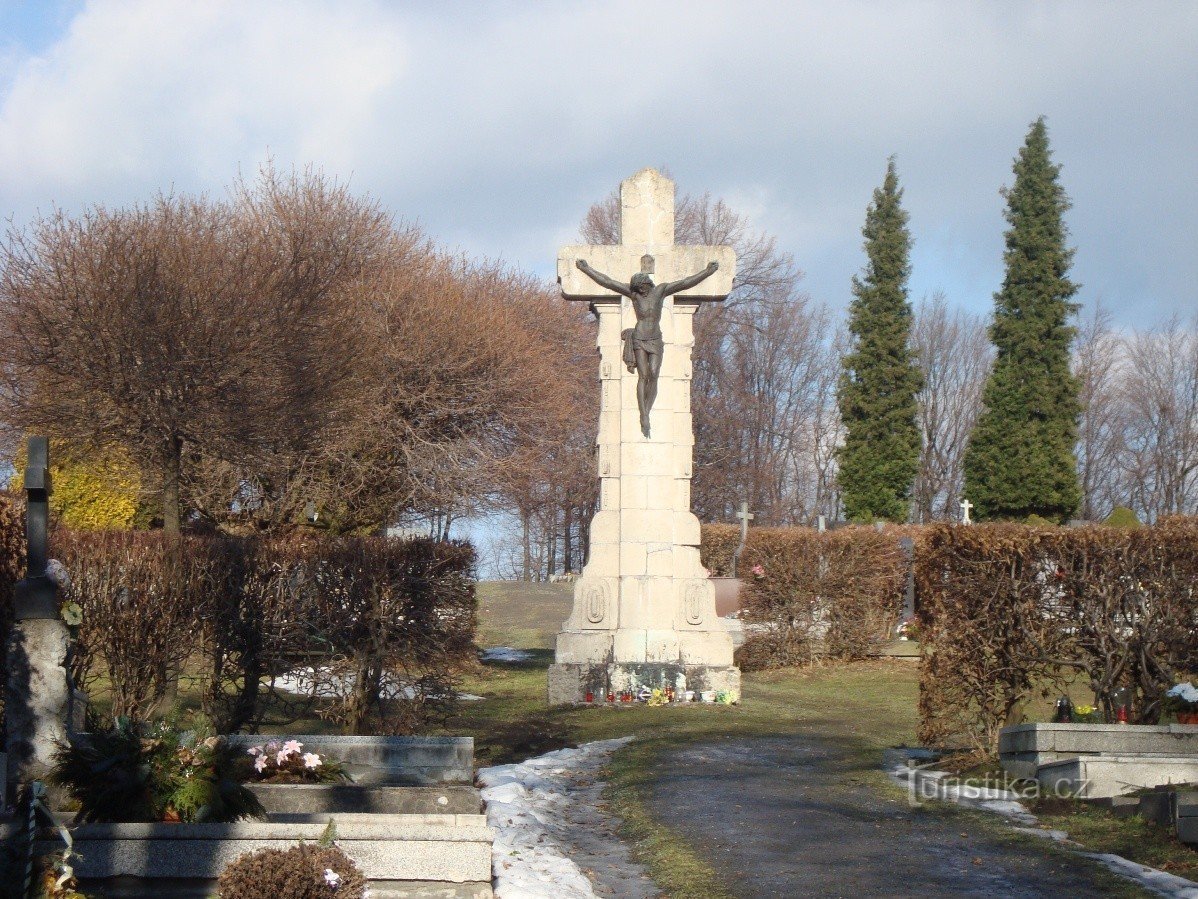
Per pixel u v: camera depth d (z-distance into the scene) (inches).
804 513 3139.8
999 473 2081.7
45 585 463.8
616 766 690.8
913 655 1245.1
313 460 1253.7
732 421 2684.5
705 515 2696.9
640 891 445.4
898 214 2327.8
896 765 670.5
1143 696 666.8
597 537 981.8
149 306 979.9
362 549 814.5
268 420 1027.3
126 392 988.6
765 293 2829.7
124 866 401.4
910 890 430.9
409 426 1413.6
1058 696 701.9
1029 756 594.2
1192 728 582.2
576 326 2182.6
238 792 438.0
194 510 1380.4
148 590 762.8
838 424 3203.7
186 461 1263.5
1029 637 661.9
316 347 1080.8
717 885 442.9
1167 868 445.7
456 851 416.8
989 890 427.8
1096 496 2984.7
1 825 401.7
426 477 1439.5
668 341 987.9
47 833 393.1
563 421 1756.9
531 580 2947.8
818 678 1139.9
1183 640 660.7
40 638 459.2
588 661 968.9
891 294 2324.1
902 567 1272.1
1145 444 2933.1
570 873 454.0
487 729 860.6
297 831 407.8
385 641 810.8
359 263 1437.0
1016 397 2084.2
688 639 968.3
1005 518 2090.3
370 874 414.9
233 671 797.2
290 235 1286.9
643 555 973.8
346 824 415.5
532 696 1005.8
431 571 830.5
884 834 512.4
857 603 1235.2
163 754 434.6
